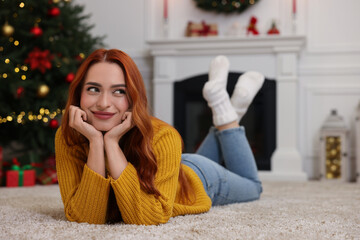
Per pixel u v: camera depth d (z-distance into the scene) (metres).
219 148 1.75
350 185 2.93
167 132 1.12
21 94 2.95
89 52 3.29
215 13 4.10
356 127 3.55
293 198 1.93
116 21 4.27
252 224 1.13
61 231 1.00
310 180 3.65
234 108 1.87
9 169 2.94
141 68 4.22
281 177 3.65
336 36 3.93
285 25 4.00
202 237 0.95
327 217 1.28
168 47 3.91
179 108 3.93
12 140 3.36
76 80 1.06
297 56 3.87
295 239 0.95
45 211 1.39
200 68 3.90
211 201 1.43
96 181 1.03
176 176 1.14
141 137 1.06
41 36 3.04
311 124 3.91
